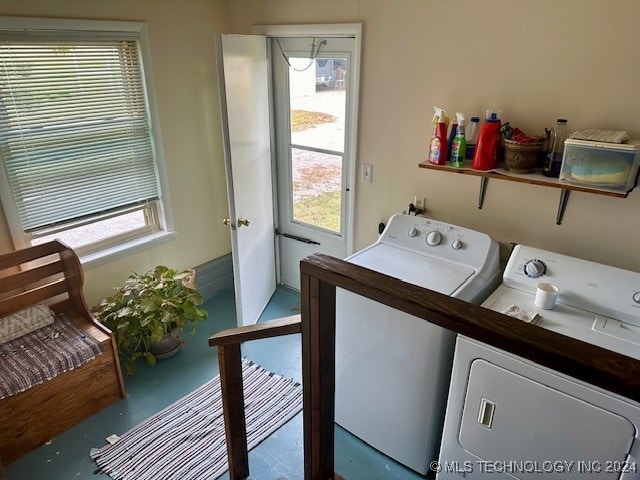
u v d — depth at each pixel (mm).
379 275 878
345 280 900
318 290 991
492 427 1712
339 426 2414
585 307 1865
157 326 2646
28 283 2447
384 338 1999
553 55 1962
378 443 2248
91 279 2834
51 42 2361
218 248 3590
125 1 2576
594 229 2070
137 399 2559
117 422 2400
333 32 2609
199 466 2156
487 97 2195
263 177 3158
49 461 2168
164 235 3146
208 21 3010
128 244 2990
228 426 1704
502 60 2100
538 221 2223
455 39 2203
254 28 2982
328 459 1273
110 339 2404
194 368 2812
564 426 1533
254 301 3176
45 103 2416
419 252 2361
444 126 2172
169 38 2828
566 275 1952
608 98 1883
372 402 2176
